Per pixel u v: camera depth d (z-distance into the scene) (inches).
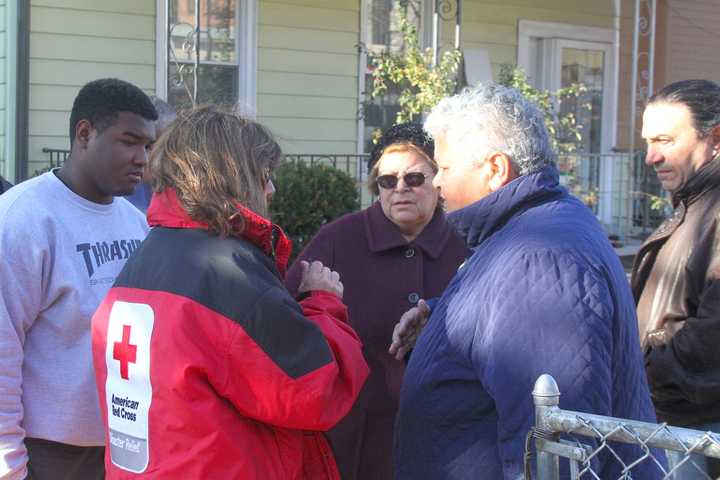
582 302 70.3
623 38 428.1
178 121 80.4
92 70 298.0
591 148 427.2
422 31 371.9
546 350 69.7
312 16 340.2
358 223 120.1
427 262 117.5
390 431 110.3
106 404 78.5
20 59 279.9
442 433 77.5
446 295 82.1
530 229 75.3
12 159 285.3
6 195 98.3
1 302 92.4
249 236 77.9
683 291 103.9
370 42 359.3
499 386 71.1
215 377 72.6
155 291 75.2
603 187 419.2
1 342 91.6
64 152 288.0
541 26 397.7
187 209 76.6
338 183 279.0
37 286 95.1
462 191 81.3
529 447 65.5
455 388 76.8
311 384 74.3
